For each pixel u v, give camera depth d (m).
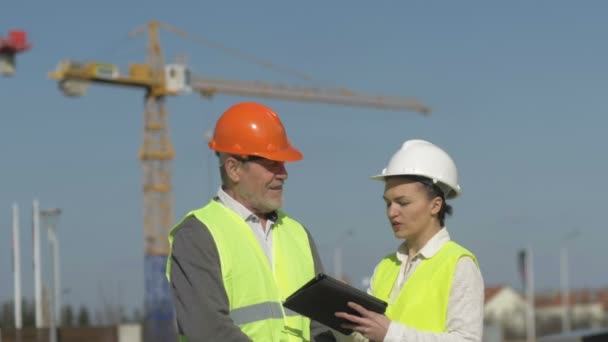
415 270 5.30
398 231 5.36
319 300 4.96
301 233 5.79
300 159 5.46
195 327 4.97
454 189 5.37
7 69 61.28
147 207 69.94
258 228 5.45
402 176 5.32
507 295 77.12
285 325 5.30
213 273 5.04
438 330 5.09
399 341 4.92
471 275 5.12
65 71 67.56
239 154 5.37
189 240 5.13
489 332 35.59
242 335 4.95
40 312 34.53
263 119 5.47
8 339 27.36
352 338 5.53
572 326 69.25
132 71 70.12
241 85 76.44
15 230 33.59
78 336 29.58
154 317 62.81
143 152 70.75
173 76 70.69
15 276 33.28
